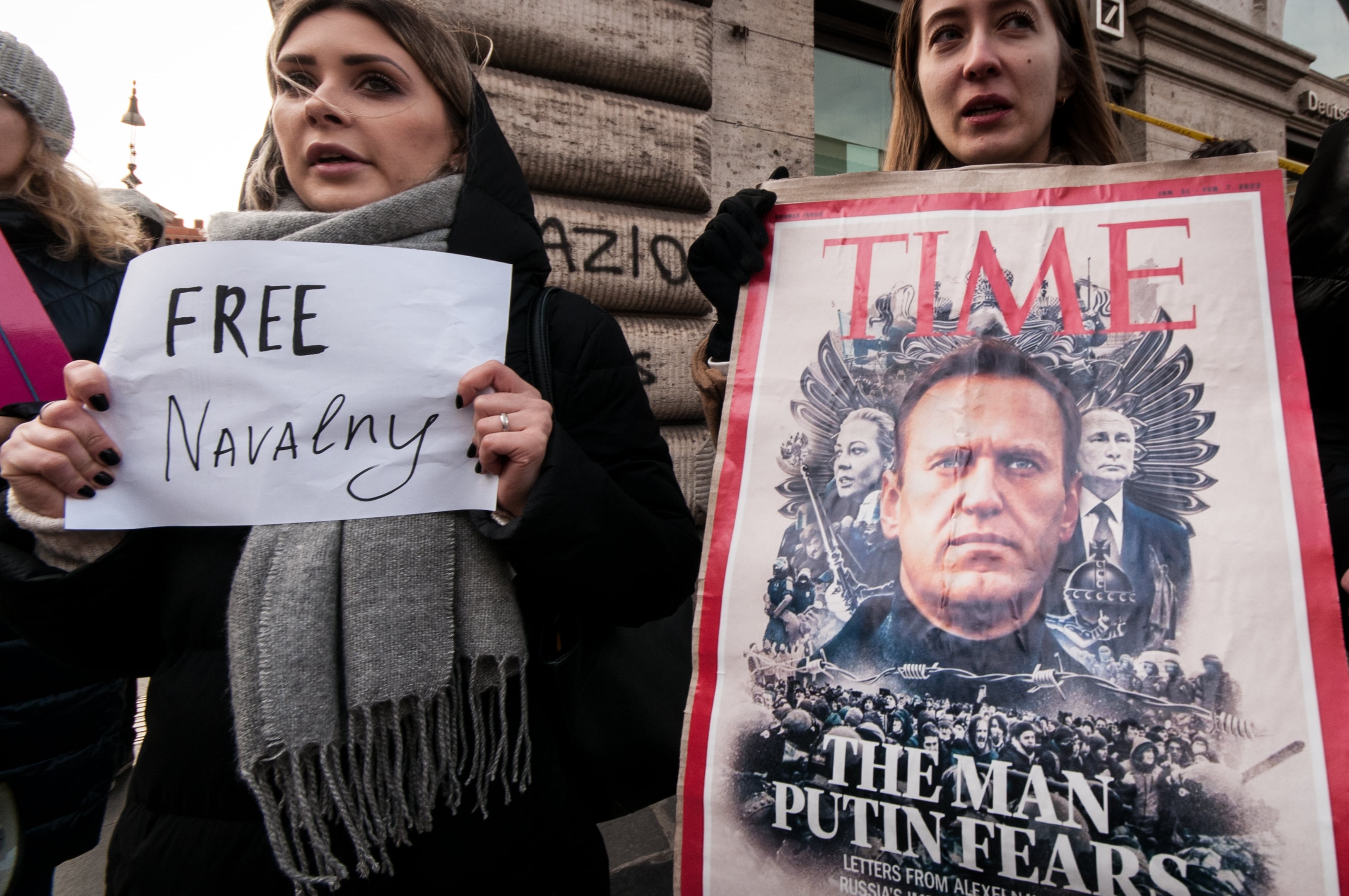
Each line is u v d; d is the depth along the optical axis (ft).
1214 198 2.64
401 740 2.47
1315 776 2.07
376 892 2.53
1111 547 2.41
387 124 2.95
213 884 2.44
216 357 2.58
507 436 2.53
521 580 2.90
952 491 2.59
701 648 2.68
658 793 3.08
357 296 2.63
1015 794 2.26
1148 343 2.57
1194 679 2.23
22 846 4.22
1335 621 2.17
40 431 2.47
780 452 2.83
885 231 2.94
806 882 2.40
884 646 2.50
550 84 9.02
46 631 2.74
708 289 3.16
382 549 2.54
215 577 2.59
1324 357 2.85
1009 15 3.23
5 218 4.01
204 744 2.48
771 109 11.14
